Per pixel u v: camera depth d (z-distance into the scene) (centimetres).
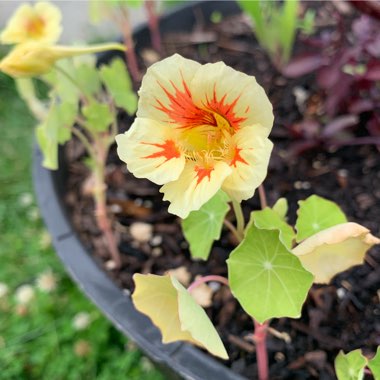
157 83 14
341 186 26
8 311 29
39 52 19
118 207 27
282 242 14
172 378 21
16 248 32
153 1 33
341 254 16
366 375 19
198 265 24
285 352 21
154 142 14
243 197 14
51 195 26
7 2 47
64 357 27
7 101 40
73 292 29
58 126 21
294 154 27
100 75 24
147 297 16
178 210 14
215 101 14
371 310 22
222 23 36
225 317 22
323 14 35
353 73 27
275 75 32
